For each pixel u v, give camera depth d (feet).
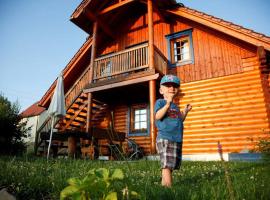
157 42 39.32
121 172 4.02
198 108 32.99
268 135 27.91
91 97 34.60
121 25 44.34
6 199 6.57
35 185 8.10
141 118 39.01
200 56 34.73
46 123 35.55
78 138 28.81
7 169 10.14
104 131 29.27
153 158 25.36
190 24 36.88
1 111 33.42
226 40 33.30
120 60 33.45
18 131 34.99
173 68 36.29
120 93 36.91
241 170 13.26
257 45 28.07
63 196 3.67
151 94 29.27
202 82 33.60
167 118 8.90
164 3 34.99
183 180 9.91
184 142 32.73
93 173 4.00
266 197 6.36
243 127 29.55
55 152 33.73
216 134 30.94
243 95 30.50
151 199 5.91
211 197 6.21
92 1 36.29
